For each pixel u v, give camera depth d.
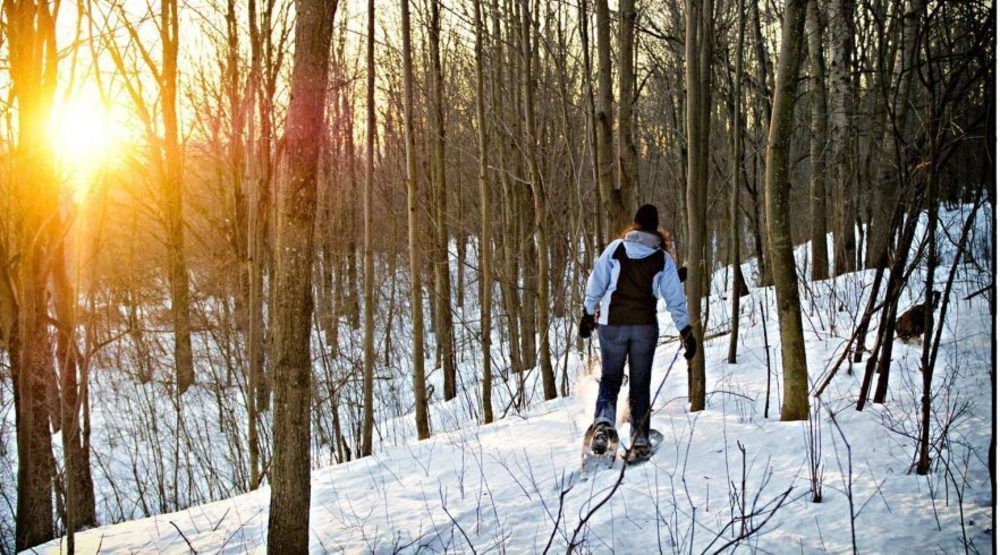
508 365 12.11
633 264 4.20
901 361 5.11
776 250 4.16
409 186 6.80
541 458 4.56
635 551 3.01
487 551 3.25
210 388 9.98
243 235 10.62
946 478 2.96
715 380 5.89
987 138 2.40
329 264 14.59
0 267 5.20
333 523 3.91
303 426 3.00
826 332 6.70
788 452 3.74
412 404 11.38
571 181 10.06
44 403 5.34
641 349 4.17
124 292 12.92
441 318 11.09
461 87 13.45
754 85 10.63
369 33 7.09
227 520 4.22
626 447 4.27
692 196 4.96
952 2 3.72
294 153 2.88
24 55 4.74
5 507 7.18
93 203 3.95
